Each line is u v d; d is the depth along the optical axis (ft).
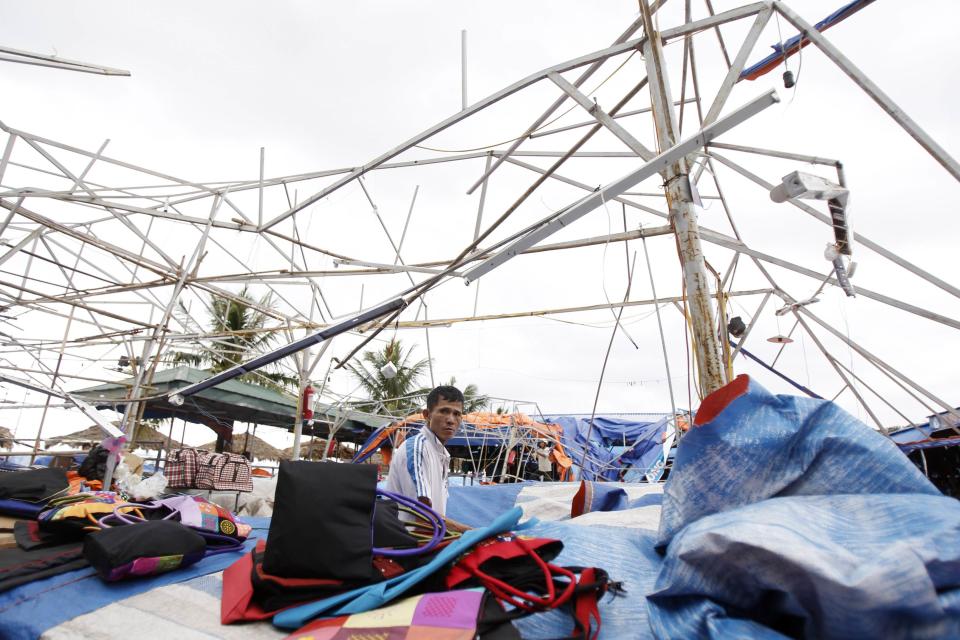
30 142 18.78
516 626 5.44
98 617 6.32
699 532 5.08
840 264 12.91
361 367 94.32
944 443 36.76
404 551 6.63
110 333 25.13
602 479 45.91
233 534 9.87
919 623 4.08
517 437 48.26
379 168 19.11
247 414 45.32
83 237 20.58
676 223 12.14
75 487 12.28
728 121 9.07
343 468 6.71
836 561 4.32
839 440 5.99
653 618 5.03
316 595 6.13
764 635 4.44
